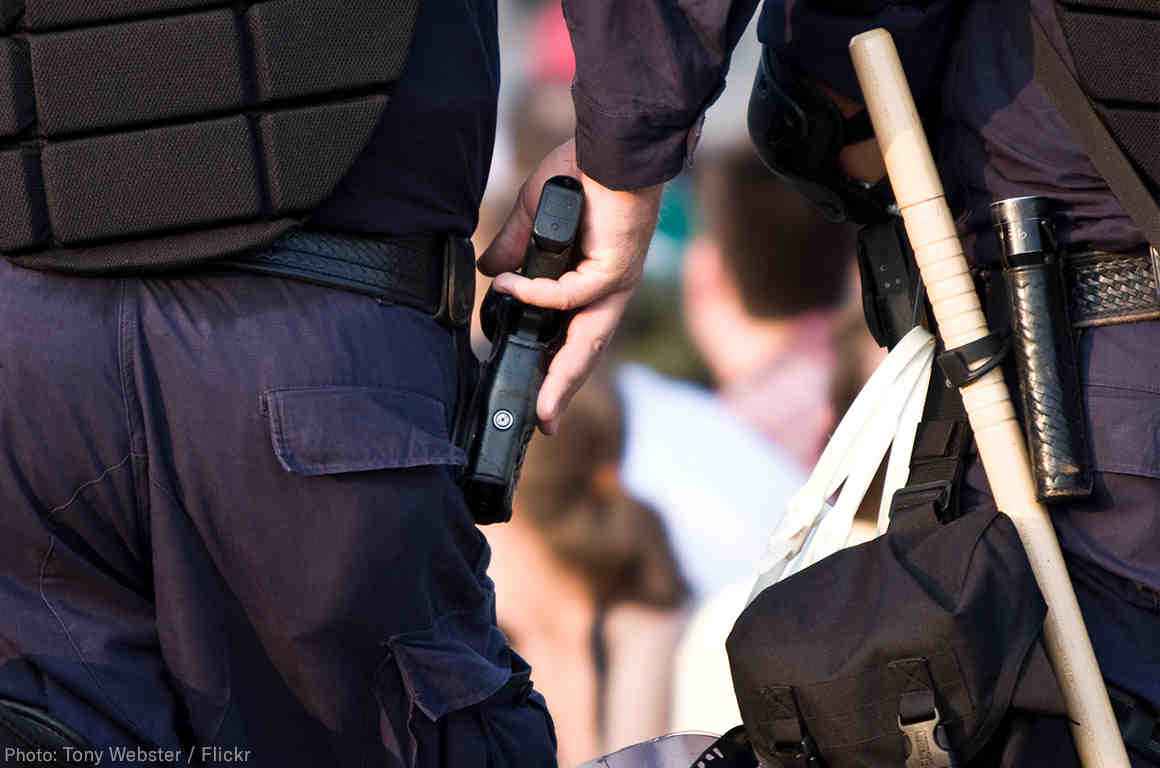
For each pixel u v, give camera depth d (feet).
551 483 36.55
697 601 36.27
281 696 20.51
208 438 19.62
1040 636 19.10
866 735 18.86
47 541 19.70
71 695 19.63
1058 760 19.21
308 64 19.54
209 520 19.85
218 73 19.29
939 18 20.72
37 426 19.36
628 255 22.47
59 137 19.24
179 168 19.36
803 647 19.10
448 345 21.33
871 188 22.48
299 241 20.03
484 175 21.63
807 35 21.34
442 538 20.76
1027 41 19.99
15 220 19.29
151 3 19.10
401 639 20.53
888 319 22.38
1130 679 19.25
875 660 18.69
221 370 19.54
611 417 36.81
